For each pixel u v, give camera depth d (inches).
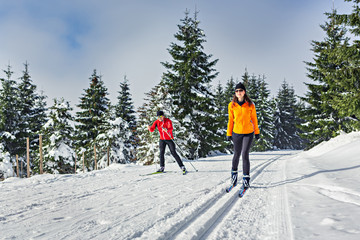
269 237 62.8
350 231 56.2
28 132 897.5
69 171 778.8
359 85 386.3
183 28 722.8
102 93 1099.3
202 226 71.1
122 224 73.1
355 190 97.1
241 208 96.3
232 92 1489.9
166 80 702.5
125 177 194.7
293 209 84.7
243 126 132.8
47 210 92.4
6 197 117.6
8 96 863.7
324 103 700.7
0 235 66.2
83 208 94.9
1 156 725.9
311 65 746.8
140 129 579.2
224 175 193.9
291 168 227.5
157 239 60.1
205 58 715.4
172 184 150.1
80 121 1023.0
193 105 687.7
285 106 1732.3
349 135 446.0
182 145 582.2
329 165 220.5
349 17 357.7
